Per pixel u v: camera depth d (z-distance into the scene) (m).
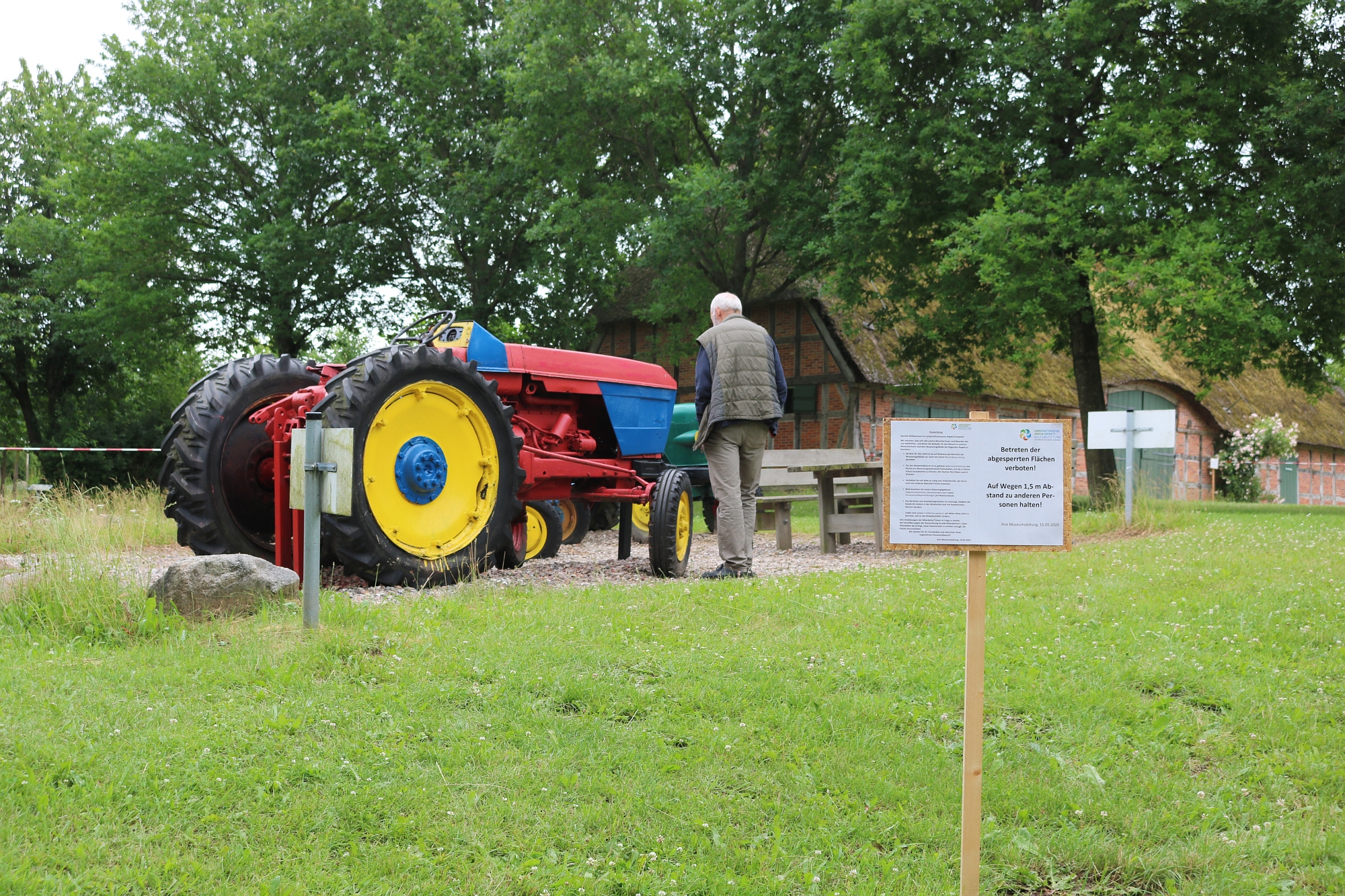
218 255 24.16
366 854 2.52
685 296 20.92
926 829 2.74
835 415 23.55
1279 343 16.11
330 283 23.77
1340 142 14.91
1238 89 15.88
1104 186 14.94
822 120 19.69
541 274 22.19
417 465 6.20
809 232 19.09
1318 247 15.14
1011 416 27.81
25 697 3.50
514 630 4.70
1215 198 16.11
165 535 9.45
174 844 2.51
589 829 2.71
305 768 2.94
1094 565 7.46
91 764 2.91
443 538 6.47
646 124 20.69
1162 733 3.58
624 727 3.47
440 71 23.61
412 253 25.31
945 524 2.47
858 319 24.47
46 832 2.49
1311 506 18.86
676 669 4.15
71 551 5.27
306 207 24.39
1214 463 33.59
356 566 6.02
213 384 6.64
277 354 27.28
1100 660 4.44
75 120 30.44
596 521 12.28
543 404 7.85
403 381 6.17
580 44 20.22
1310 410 41.09
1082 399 17.69
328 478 4.52
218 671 3.86
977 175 15.91
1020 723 3.70
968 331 18.52
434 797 2.83
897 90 17.14
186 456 6.39
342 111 22.12
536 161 21.41
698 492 12.05
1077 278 15.86
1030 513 2.45
